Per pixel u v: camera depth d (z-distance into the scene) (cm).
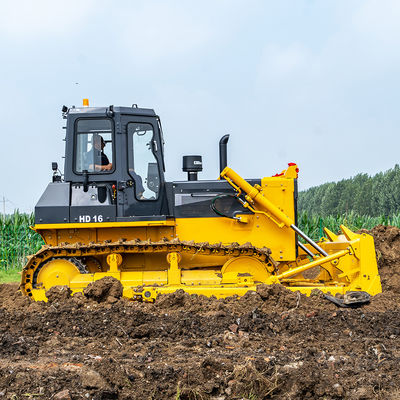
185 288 883
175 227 952
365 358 655
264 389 561
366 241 900
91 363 620
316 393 552
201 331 782
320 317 826
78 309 850
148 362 630
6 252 1781
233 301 865
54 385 548
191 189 960
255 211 948
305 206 4559
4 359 645
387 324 802
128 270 952
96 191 921
